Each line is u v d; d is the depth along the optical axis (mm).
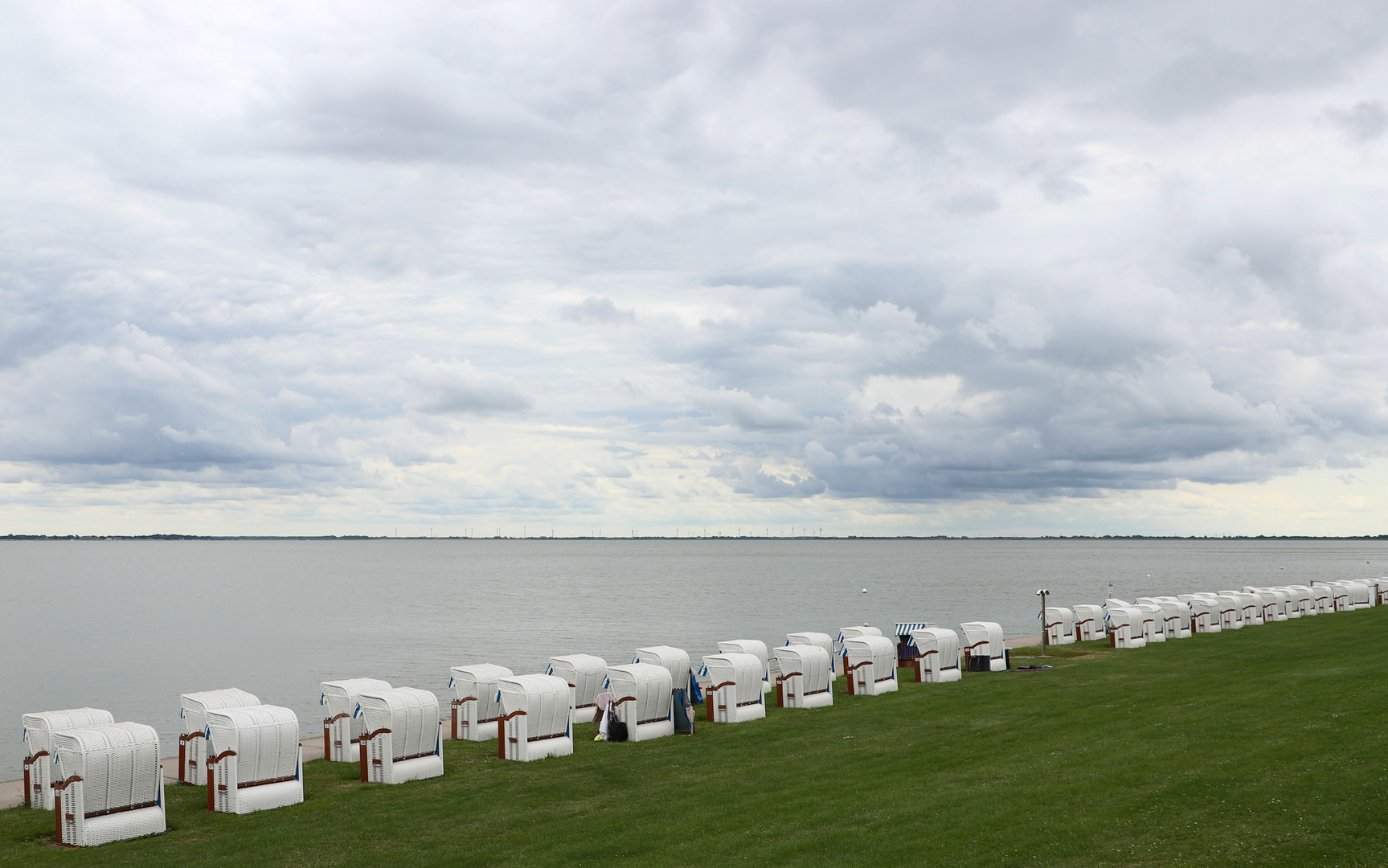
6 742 35188
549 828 16594
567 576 182625
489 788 19984
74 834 16172
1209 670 32562
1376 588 63625
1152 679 31125
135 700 45156
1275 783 16047
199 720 20938
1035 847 14047
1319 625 47844
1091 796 16312
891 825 15508
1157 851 13578
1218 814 14844
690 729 25656
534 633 74500
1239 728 20688
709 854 14625
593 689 27828
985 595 118500
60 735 16547
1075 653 41906
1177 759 18312
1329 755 17469
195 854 15625
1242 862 12992
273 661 58844
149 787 16953
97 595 129125
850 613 90875
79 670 55562
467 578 177125
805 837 15164
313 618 89938
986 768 19078
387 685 23688
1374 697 22516
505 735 22984
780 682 29766
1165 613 46531
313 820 17594
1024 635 67812
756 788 18812
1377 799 14797
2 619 91250
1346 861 12789
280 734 18781
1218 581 148125
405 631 76875
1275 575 166625
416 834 16453
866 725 25625
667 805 17875
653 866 14219
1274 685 26500
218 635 75000
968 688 31781
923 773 19219
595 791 19391
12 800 20406
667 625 80250
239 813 18094
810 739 23984
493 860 14867
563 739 23484
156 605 109000
